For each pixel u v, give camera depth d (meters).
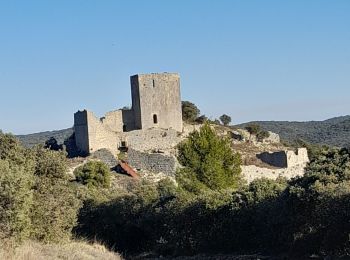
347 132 187.25
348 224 31.59
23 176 30.05
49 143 112.62
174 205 49.53
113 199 57.38
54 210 37.56
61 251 30.80
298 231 36.31
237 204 43.22
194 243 46.16
